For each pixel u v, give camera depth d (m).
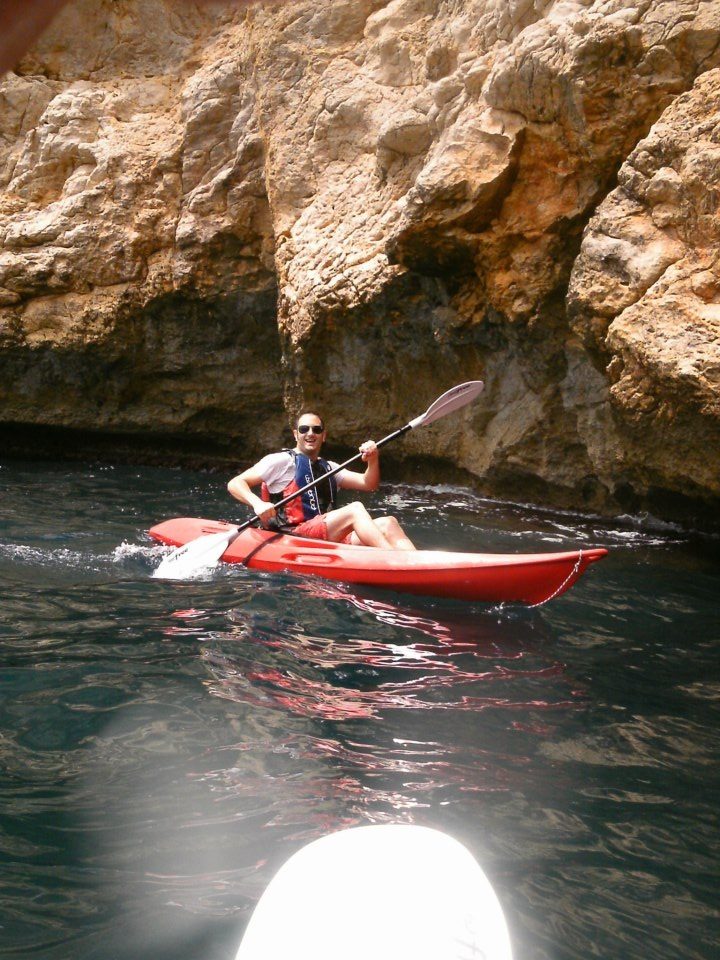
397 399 8.10
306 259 8.02
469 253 6.51
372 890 0.98
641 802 2.18
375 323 7.66
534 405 7.04
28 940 1.56
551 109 5.85
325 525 4.85
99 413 10.28
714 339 4.71
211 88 9.18
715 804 2.19
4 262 9.79
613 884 1.80
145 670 3.01
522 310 6.43
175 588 4.20
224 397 9.84
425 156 7.25
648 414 5.21
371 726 2.62
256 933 0.94
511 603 4.12
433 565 4.19
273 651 3.30
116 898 1.69
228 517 6.55
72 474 8.96
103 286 9.70
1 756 2.32
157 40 10.37
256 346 9.53
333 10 8.42
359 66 8.26
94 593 4.07
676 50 5.33
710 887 1.81
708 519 6.08
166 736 2.48
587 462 6.87
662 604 4.25
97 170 9.71
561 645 3.55
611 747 2.54
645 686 3.08
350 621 3.75
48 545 5.14
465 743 2.52
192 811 2.04
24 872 1.77
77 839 1.91
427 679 3.07
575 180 6.03
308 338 7.97
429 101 7.32
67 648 3.24
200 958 1.51
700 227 4.95
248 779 2.22
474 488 7.86
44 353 9.99
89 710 2.65
